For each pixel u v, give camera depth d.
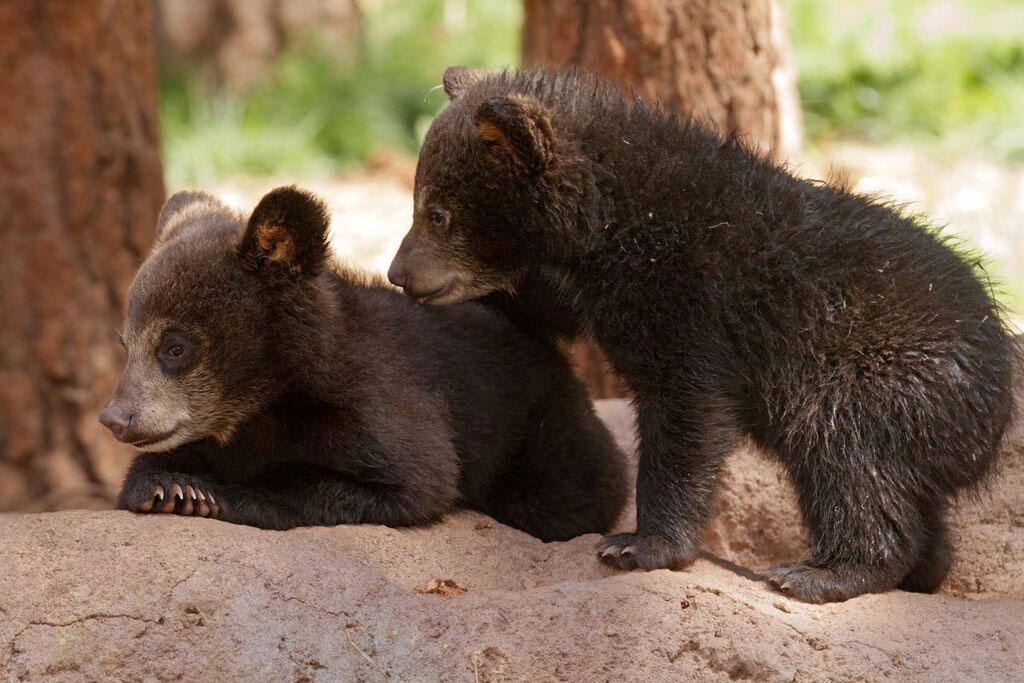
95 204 17.77
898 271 10.42
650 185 10.70
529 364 11.55
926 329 10.18
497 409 11.12
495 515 11.45
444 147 11.26
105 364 18.08
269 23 32.41
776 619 9.08
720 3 15.59
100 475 18.12
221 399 9.95
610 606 8.90
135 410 9.66
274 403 10.16
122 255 18.09
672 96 15.69
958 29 31.11
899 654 8.91
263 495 9.76
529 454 11.39
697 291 10.30
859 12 32.03
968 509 11.85
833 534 10.09
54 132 17.44
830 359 10.26
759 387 10.46
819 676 8.67
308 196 9.74
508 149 10.77
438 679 8.62
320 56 32.44
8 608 8.56
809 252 10.47
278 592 8.71
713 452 10.21
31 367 17.75
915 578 10.76
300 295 9.95
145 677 8.36
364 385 10.06
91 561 8.73
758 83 15.98
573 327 11.52
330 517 9.90
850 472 10.08
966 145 27.59
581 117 11.05
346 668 8.57
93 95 17.56
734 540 12.88
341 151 29.69
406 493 10.03
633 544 10.02
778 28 16.36
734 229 10.50
